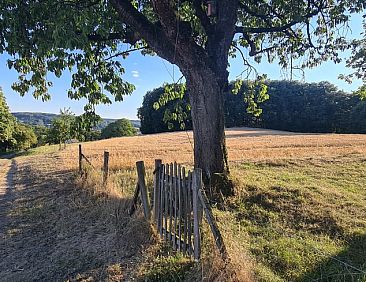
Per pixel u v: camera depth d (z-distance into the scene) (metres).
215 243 4.68
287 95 74.56
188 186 5.11
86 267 5.32
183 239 5.26
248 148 28.27
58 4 6.32
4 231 7.42
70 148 37.91
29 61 7.65
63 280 4.99
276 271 4.65
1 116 55.91
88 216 7.81
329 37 9.79
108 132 82.00
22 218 8.34
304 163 13.73
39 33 6.52
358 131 64.06
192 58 7.21
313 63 10.29
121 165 15.59
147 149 30.31
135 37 7.90
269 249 5.27
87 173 12.12
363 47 9.99
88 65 7.83
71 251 6.00
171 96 9.70
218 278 4.15
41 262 5.70
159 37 7.09
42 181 13.78
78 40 5.55
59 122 40.34
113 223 7.06
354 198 8.05
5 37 6.50
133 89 8.37
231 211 7.06
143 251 5.49
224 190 7.73
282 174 11.16
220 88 7.88
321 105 70.62
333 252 5.19
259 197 7.70
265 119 75.12
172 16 6.64
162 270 4.76
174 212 5.53
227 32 7.81
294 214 6.87
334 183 10.05
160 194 6.04
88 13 6.40
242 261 4.39
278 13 9.59
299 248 5.32
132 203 7.10
